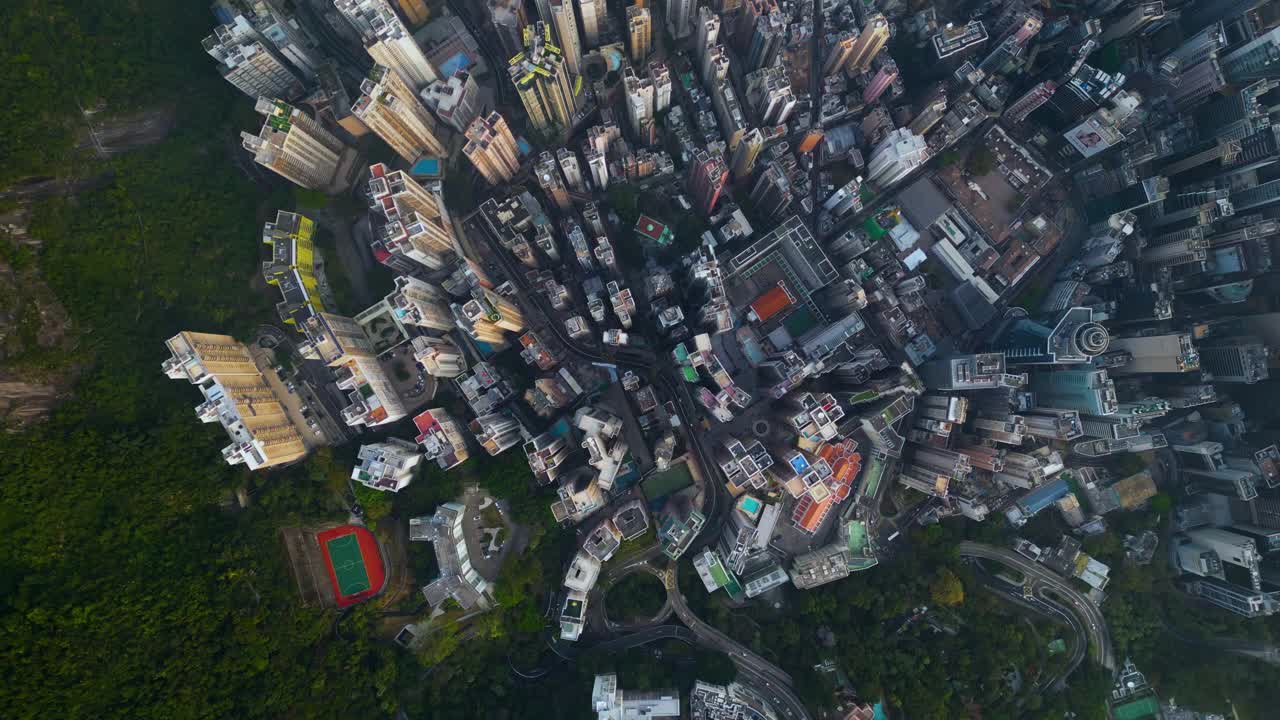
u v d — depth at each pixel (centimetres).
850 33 18638
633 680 16725
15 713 11981
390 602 16450
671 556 17012
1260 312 19538
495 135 17075
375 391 16438
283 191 18225
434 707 16238
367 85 16238
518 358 19150
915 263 19738
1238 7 18450
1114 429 18212
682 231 19900
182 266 16200
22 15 15162
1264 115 18300
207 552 14650
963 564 18875
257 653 14275
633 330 19562
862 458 19362
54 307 14450
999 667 17125
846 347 18312
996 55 19725
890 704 17200
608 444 17712
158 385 15288
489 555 17138
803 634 17412
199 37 18100
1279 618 18375
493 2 18225
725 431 19125
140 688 12988
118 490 14000
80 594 12912
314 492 16238
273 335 17425
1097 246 19238
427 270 18300
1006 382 16462
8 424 13500
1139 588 18562
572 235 17712
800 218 19712
